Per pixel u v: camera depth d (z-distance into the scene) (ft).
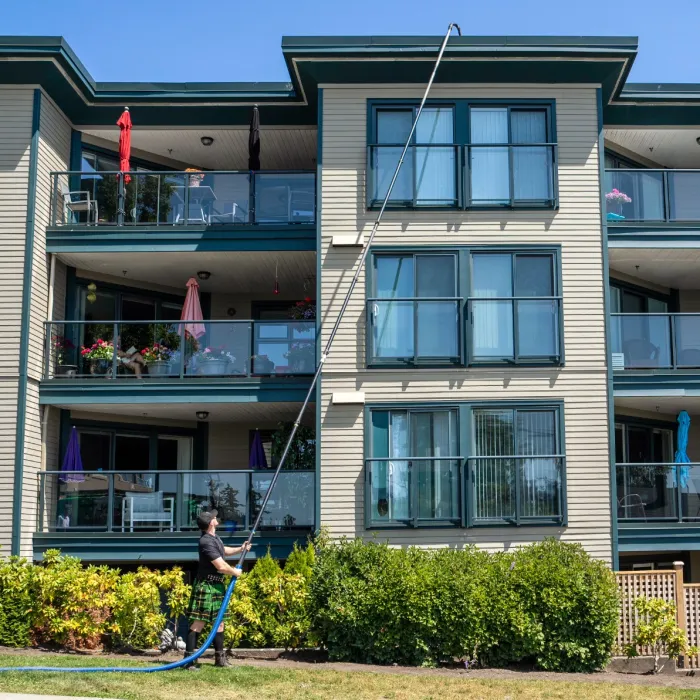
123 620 43.21
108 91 61.57
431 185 57.47
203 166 70.23
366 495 53.98
